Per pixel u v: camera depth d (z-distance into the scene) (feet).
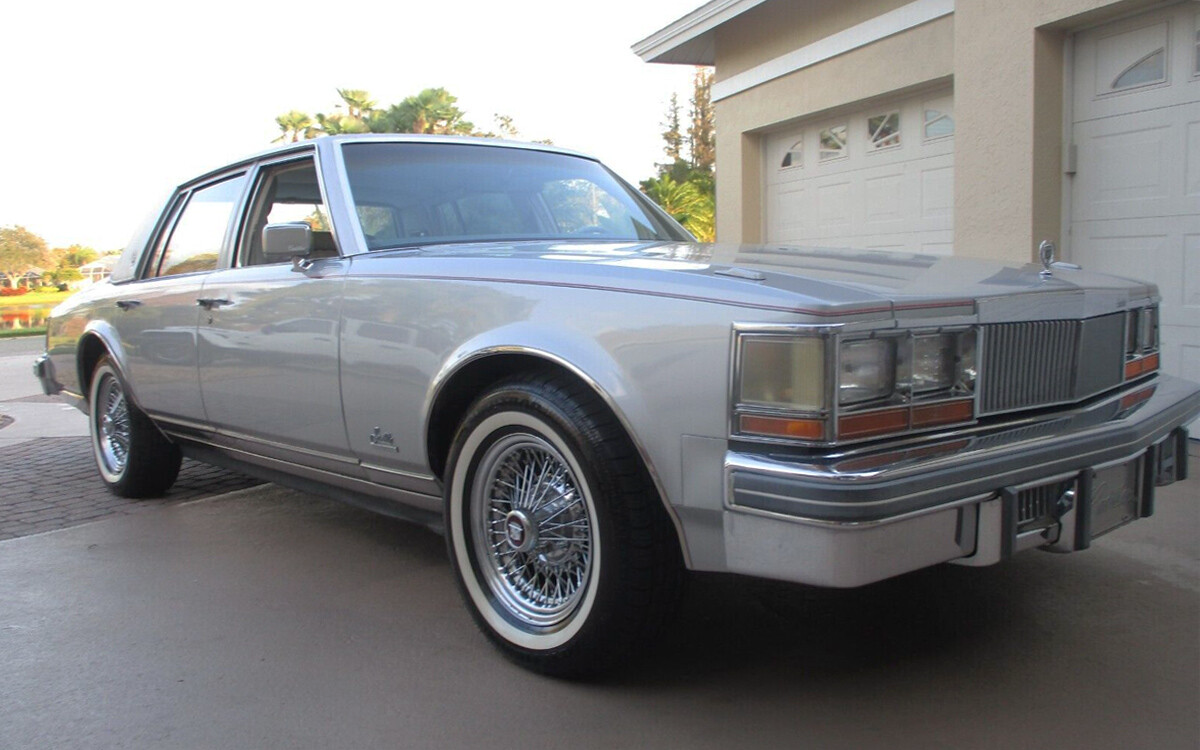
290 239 10.41
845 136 26.07
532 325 8.29
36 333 83.46
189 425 13.56
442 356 9.06
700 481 7.23
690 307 7.32
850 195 26.16
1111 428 8.08
